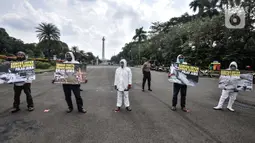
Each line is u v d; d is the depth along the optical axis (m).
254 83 13.08
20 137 3.45
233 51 21.89
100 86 10.45
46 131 3.74
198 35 24.39
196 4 21.30
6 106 5.63
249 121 4.52
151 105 6.07
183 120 4.55
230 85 5.45
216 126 4.15
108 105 5.97
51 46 48.12
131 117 4.73
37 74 20.09
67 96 5.07
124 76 5.27
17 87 5.01
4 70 4.90
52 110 5.27
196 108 5.76
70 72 4.94
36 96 7.27
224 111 5.44
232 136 3.62
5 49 56.28
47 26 46.72
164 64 38.50
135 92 8.60
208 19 23.39
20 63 5.02
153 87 10.34
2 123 4.17
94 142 3.28
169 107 5.83
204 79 16.72
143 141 3.35
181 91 5.46
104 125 4.12
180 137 3.54
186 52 29.25
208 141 3.38
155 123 4.30
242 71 5.58
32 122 4.25
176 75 5.39
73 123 4.22
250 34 19.55
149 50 50.31
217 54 24.22
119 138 3.46
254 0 17.70
